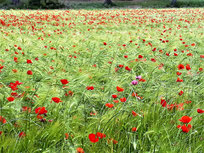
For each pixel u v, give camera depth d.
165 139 2.24
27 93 2.92
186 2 32.06
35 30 10.06
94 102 3.15
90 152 2.01
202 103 3.04
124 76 3.89
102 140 2.14
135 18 16.50
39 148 2.01
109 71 4.05
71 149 2.04
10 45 6.02
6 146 1.89
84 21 14.03
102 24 12.68
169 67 4.76
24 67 4.16
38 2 26.95
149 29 11.50
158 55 5.60
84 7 29.05
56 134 2.14
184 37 8.78
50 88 3.15
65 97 2.92
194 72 4.19
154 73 4.25
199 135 2.34
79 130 2.43
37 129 2.25
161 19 15.92
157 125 2.34
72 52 5.87
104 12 20.55
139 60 4.74
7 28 9.73
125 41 7.56
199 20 15.20
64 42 6.97
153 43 7.12
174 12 20.86
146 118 2.41
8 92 3.04
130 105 2.71
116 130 2.29
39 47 6.10
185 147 2.14
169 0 36.09
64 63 4.77
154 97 2.90
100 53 5.39
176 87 3.34
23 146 1.96
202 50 6.32
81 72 3.94
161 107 2.71
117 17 16.97
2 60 4.28
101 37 8.07
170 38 8.47
